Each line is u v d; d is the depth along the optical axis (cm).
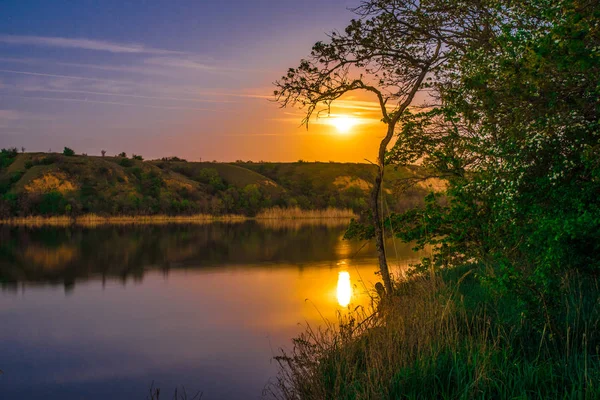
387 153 954
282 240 3834
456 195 804
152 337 1206
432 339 692
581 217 558
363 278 1934
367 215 1063
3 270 2328
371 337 780
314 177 10862
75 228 5116
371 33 951
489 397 530
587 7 531
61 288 1883
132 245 3431
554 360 608
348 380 669
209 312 1451
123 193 7244
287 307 1480
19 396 863
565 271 748
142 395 856
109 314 1451
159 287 1883
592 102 582
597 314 675
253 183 9244
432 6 933
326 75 964
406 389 586
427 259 988
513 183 619
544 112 604
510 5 662
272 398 810
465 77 666
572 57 512
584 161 589
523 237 710
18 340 1189
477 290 905
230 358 1036
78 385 909
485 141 681
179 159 10894
